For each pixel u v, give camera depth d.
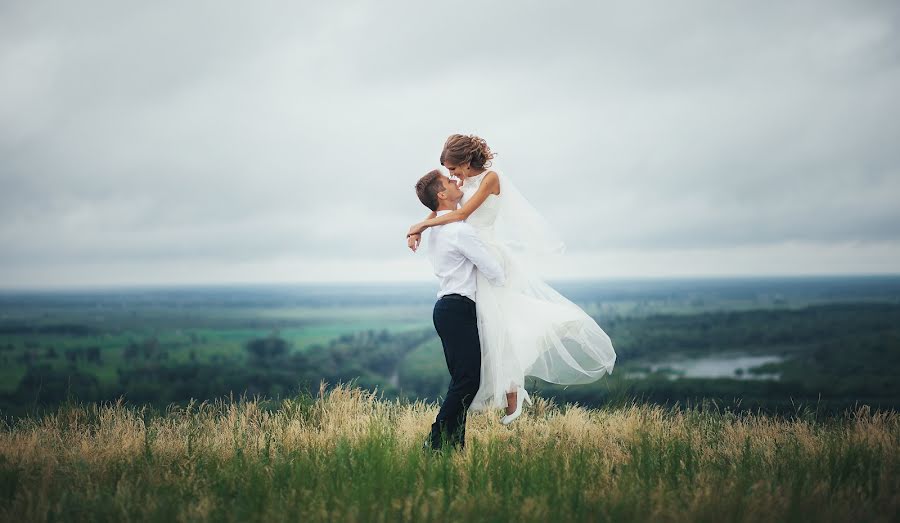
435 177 4.68
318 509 3.23
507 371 4.62
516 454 4.20
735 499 3.29
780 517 3.16
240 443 4.64
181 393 81.12
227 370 124.81
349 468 3.81
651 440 4.66
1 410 5.39
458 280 4.54
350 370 143.75
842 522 3.12
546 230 4.91
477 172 4.74
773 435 5.00
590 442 4.78
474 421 5.80
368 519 3.11
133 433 5.00
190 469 3.95
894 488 3.61
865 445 4.26
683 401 5.95
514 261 4.85
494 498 3.41
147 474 3.90
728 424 5.39
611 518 3.14
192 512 3.24
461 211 4.57
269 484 3.62
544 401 6.26
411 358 176.38
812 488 3.51
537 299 4.93
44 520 3.18
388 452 4.05
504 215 4.91
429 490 3.45
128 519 3.14
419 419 5.70
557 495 3.41
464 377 4.48
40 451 4.38
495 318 4.58
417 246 4.57
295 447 4.54
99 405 5.87
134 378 107.25
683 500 3.38
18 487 3.66
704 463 4.11
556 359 4.88
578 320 4.84
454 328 4.50
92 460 4.20
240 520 3.18
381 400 6.41
